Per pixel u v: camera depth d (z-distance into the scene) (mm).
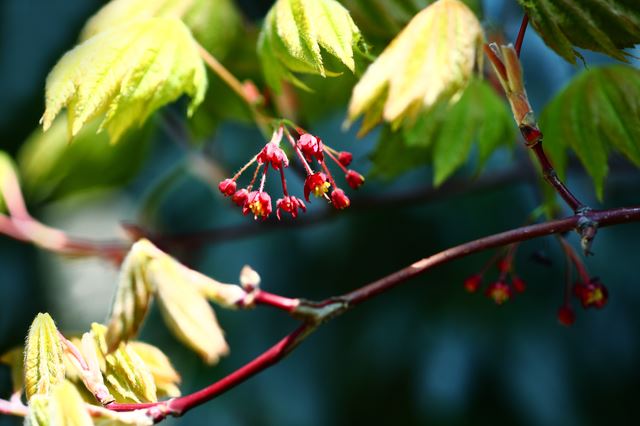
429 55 635
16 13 1008
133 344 661
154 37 659
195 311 655
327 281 1006
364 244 1005
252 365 640
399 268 991
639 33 641
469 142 729
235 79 727
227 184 643
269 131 716
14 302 1058
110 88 652
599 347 973
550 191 710
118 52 654
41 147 788
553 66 865
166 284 656
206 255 1014
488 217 978
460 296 978
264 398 1005
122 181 801
